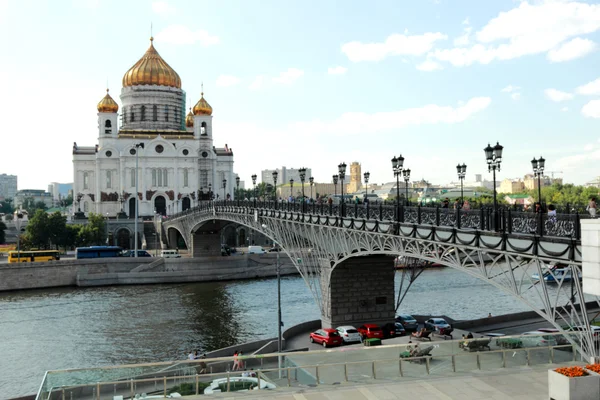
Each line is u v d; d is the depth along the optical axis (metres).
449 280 105.50
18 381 52.50
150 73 188.88
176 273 113.38
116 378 26.77
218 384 27.47
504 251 30.84
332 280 58.78
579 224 26.39
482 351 30.72
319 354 28.84
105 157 178.62
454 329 60.28
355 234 50.06
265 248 153.75
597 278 24.05
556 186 125.50
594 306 66.25
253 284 108.94
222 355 50.81
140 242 158.50
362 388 27.78
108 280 110.00
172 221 139.38
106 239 152.25
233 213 89.88
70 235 139.50
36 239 135.50
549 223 28.14
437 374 29.81
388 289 60.34
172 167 181.50
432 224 38.31
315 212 59.19
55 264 108.50
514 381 28.55
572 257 26.41
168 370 27.64
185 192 182.62
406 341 52.66
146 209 178.12
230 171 194.38
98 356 59.59
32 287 105.88
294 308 82.88
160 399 26.81
